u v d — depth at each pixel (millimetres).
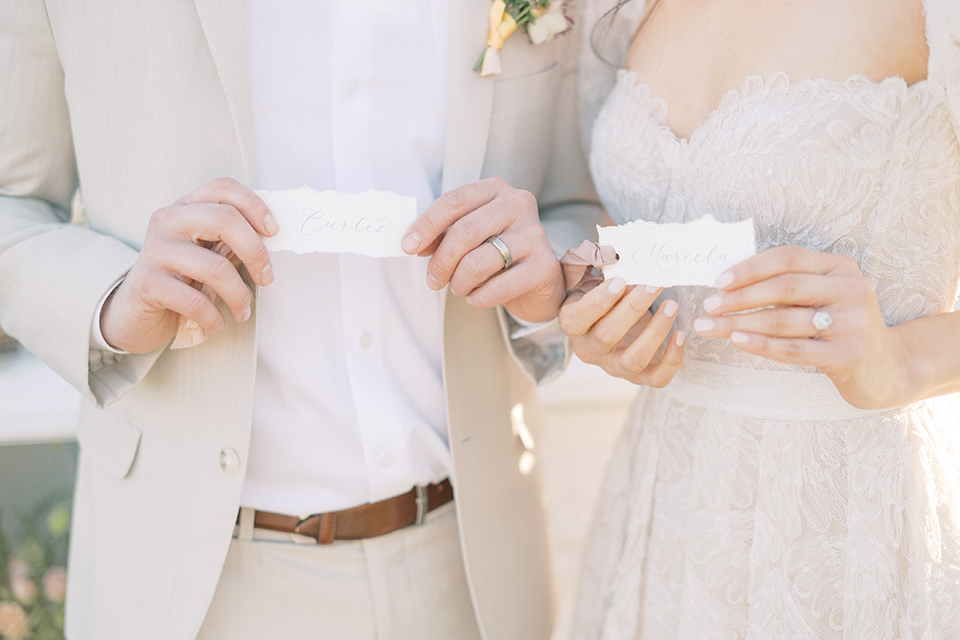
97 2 1095
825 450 1064
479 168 1265
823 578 1060
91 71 1117
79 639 1318
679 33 1180
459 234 1032
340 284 1228
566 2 1275
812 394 1065
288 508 1258
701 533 1146
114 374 1137
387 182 1262
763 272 910
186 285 989
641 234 1009
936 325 1016
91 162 1161
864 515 1043
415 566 1332
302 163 1219
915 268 1036
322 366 1242
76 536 1381
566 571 2344
